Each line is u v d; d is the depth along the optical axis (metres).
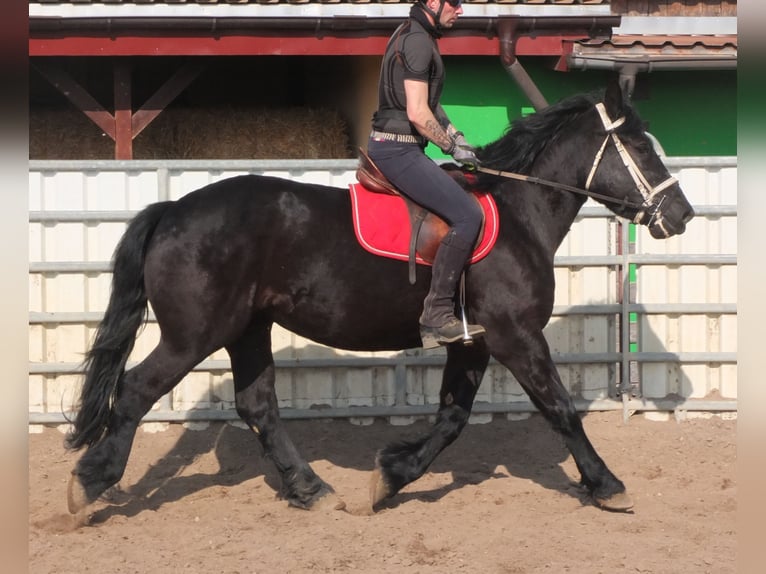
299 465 6.33
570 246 8.37
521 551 5.45
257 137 12.13
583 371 8.47
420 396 8.30
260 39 11.16
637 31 12.41
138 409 5.90
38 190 7.98
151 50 11.08
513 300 6.02
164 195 8.01
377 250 5.91
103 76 15.45
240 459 7.51
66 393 8.11
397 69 5.85
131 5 11.20
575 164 6.24
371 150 5.99
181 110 12.26
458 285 5.99
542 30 11.31
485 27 11.18
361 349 6.27
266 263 5.94
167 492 6.76
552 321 8.38
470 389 6.45
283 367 8.13
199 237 5.84
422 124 5.71
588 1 11.59
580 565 5.27
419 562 5.32
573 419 6.11
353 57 12.66
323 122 12.30
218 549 5.53
